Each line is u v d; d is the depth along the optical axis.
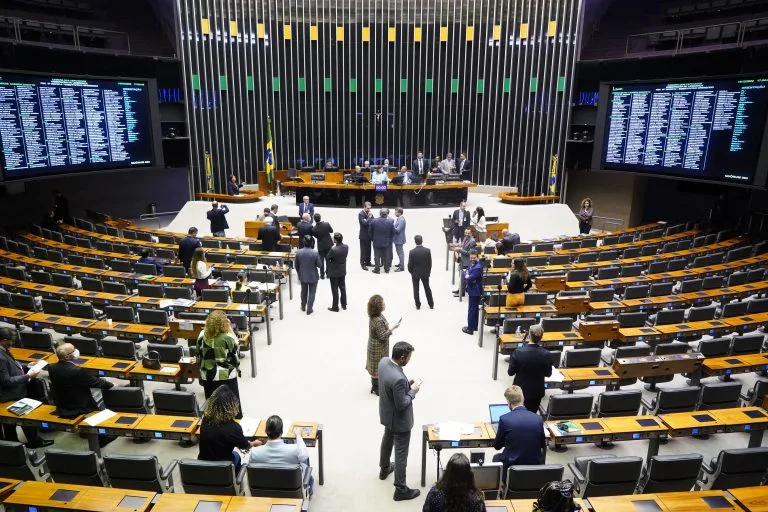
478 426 6.11
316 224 13.91
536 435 5.17
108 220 18.62
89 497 4.75
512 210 18.95
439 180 18.92
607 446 7.09
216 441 5.11
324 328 10.81
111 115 16.88
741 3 17.81
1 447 5.40
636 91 16.83
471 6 22.80
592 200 22.61
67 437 7.20
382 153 24.58
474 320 10.54
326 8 23.16
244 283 10.51
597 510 4.57
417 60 23.75
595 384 7.34
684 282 10.96
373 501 5.95
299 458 5.20
